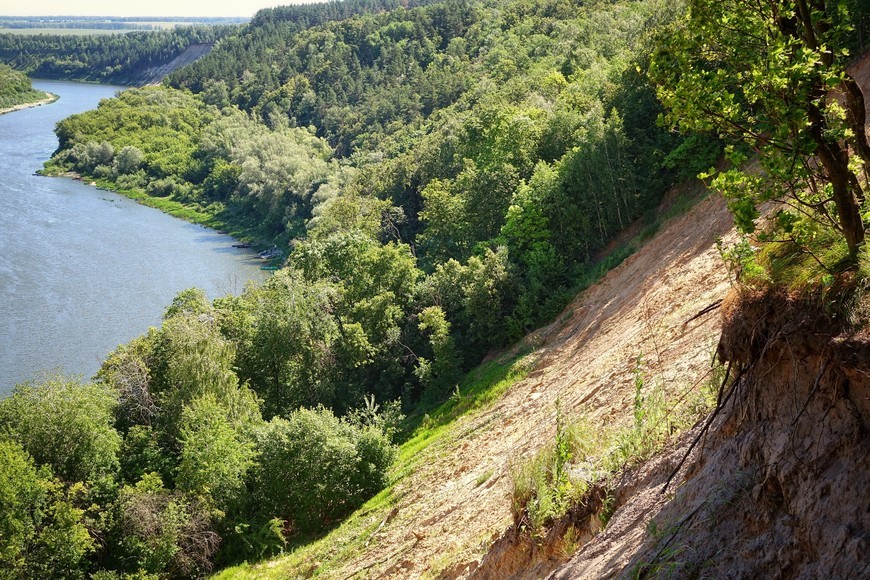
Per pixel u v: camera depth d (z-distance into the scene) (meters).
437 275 40.78
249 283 46.72
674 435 8.01
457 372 33.25
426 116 118.56
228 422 30.83
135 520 25.39
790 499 5.01
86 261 76.88
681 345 13.75
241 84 178.50
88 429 27.70
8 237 84.94
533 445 16.05
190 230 95.75
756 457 5.52
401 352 38.94
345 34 177.88
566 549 8.28
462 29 151.62
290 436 27.02
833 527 4.57
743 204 5.46
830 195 5.51
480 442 22.05
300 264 43.22
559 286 33.50
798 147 5.21
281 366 37.94
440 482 20.67
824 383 5.02
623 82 40.19
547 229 36.84
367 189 73.31
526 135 47.19
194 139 141.62
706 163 31.41
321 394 36.72
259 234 93.31
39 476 25.45
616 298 25.91
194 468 26.92
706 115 5.71
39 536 24.42
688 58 5.93
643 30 49.12
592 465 9.22
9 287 67.88
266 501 27.59
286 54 183.88
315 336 38.53
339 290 41.50
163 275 73.00
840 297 4.99
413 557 15.12
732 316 5.92
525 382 25.59
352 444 26.31
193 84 189.00
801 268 5.44
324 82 156.62
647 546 6.12
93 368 51.03
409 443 28.78
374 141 115.06
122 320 60.12
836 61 5.52
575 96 51.06
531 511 9.09
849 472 4.67
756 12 5.72
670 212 31.02
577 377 20.20
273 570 23.11
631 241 32.75
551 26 102.00
